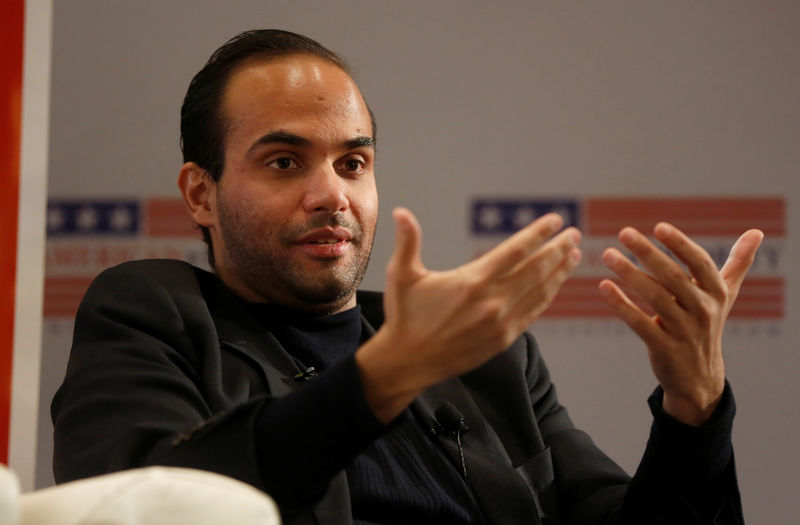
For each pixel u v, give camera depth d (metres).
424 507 5.25
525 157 12.20
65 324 12.03
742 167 12.21
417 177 12.16
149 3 12.29
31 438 6.77
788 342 12.07
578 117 12.25
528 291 3.59
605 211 12.21
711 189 12.20
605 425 12.10
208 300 5.68
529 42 12.28
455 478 5.50
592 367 12.12
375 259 12.07
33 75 7.01
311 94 5.62
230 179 5.69
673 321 4.35
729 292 4.49
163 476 2.62
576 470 6.05
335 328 5.90
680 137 12.24
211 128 5.82
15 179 6.92
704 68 12.28
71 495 2.55
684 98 12.27
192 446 3.84
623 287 12.12
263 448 3.78
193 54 12.30
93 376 4.84
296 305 5.76
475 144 12.20
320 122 5.58
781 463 11.98
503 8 12.30
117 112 12.27
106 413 4.56
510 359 6.21
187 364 5.09
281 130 5.52
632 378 12.11
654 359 4.57
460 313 3.53
